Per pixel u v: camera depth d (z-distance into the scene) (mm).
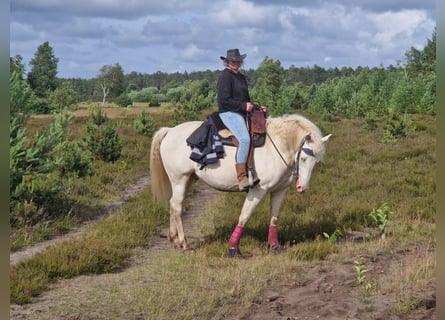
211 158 7742
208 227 9930
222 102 7781
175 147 8281
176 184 8398
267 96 52406
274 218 8203
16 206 9766
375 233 9047
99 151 18625
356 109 44781
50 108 68562
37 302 5836
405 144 21016
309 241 8547
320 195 12312
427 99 42062
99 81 128000
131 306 5652
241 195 12680
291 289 6152
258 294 5949
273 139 7797
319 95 53500
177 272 6996
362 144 22219
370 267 6855
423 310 5207
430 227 9102
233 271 6848
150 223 10086
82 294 6102
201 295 5941
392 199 11734
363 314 5215
